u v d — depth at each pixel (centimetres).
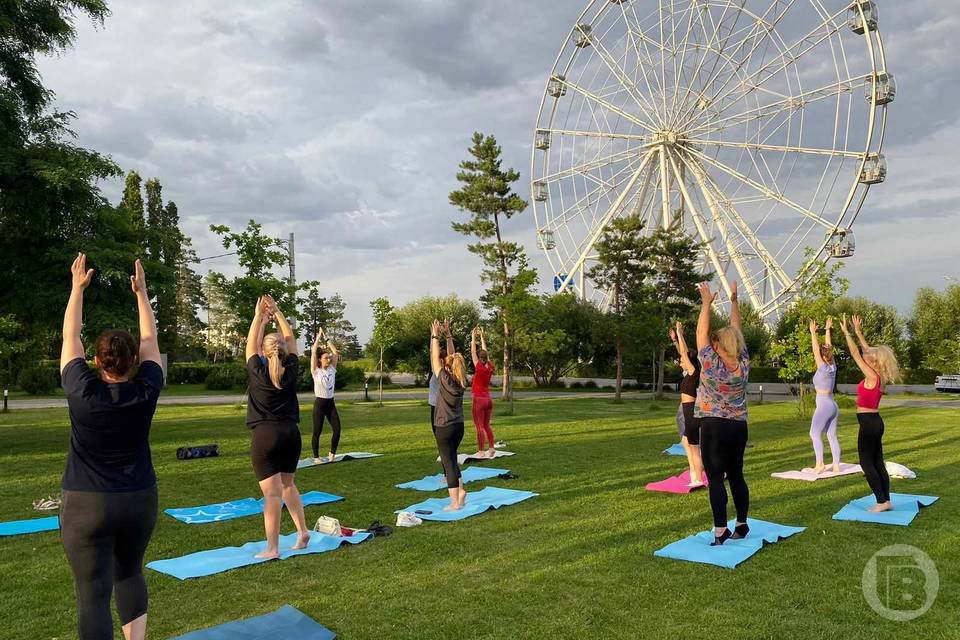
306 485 920
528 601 466
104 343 339
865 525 671
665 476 970
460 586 497
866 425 718
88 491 328
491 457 1154
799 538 623
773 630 414
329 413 1130
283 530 676
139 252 1549
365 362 6028
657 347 2983
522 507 767
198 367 4878
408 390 4194
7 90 1433
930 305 4947
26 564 564
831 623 425
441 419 750
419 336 4781
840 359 3547
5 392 2433
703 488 870
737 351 588
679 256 3434
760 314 3597
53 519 724
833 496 816
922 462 1108
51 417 2158
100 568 333
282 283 2461
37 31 1461
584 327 4262
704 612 444
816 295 2038
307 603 463
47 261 1473
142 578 362
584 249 4138
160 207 5391
